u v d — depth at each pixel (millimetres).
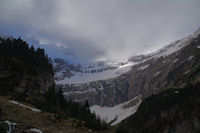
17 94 74688
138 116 197125
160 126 159250
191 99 166000
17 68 98125
